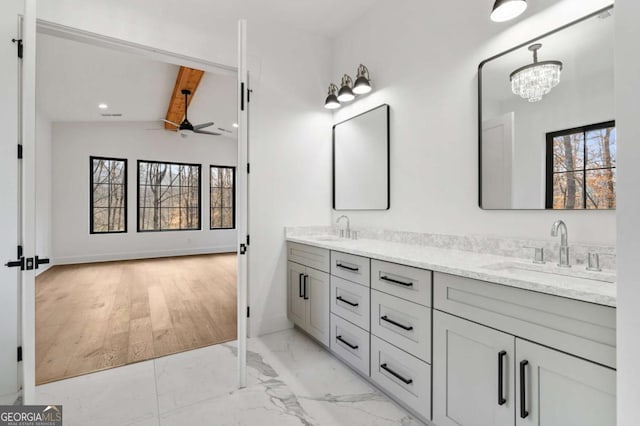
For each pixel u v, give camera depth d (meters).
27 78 1.26
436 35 2.17
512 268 1.60
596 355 0.97
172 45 2.43
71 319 3.06
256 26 2.80
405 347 1.66
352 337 2.06
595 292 0.97
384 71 2.60
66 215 6.02
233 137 7.73
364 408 1.72
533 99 1.64
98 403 1.75
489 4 1.86
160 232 7.00
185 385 1.94
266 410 1.70
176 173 7.24
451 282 1.42
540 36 1.61
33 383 1.30
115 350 2.40
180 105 5.09
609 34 1.39
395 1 2.49
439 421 1.47
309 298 2.56
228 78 4.21
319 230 3.12
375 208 2.67
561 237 1.47
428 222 2.23
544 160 1.60
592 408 0.98
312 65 3.10
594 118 1.43
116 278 4.84
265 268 2.83
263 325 2.81
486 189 1.85
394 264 1.73
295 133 3.00
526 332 1.15
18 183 1.83
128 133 6.62
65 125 5.99
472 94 1.95
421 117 2.29
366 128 2.77
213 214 7.73
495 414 1.24
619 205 0.73
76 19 2.12
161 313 3.25
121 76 4.02
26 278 1.27
